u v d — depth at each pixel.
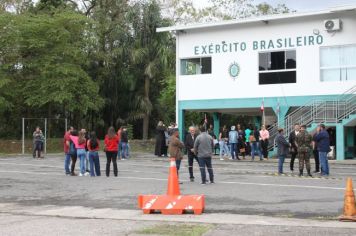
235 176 18.36
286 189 14.53
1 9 41.31
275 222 9.71
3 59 37.78
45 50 37.78
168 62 40.59
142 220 10.12
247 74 31.75
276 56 31.03
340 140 27.11
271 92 31.00
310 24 30.08
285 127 29.55
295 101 30.30
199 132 17.19
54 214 10.99
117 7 43.28
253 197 13.06
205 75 33.00
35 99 36.78
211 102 32.78
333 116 27.95
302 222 9.70
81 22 39.31
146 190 14.67
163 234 8.55
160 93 43.69
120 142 27.73
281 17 30.19
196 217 10.41
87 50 41.34
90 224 9.69
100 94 42.59
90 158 18.67
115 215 10.80
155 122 44.00
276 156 28.81
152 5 41.25
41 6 43.47
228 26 32.34
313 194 13.48
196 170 20.78
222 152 28.03
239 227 9.17
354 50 28.89
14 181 17.30
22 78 38.31
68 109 37.69
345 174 19.19
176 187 11.24
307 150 18.31
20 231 8.98
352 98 28.25
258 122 38.47
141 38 41.03
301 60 30.23
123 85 42.41
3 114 40.03
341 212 10.84
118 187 15.41
